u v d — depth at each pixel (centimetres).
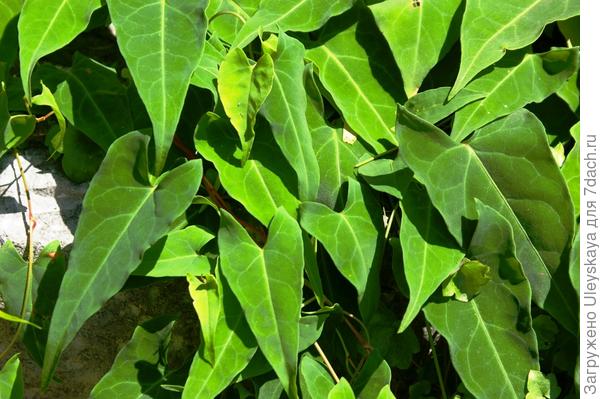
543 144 63
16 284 64
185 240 63
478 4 65
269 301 61
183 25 62
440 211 62
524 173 63
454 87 64
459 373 62
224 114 64
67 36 64
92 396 63
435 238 63
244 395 64
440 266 62
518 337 63
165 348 64
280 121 63
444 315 63
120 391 63
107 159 61
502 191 63
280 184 64
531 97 65
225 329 62
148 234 60
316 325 63
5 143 64
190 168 61
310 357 64
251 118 62
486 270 63
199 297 61
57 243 65
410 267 62
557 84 65
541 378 62
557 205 63
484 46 64
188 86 63
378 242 64
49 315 65
